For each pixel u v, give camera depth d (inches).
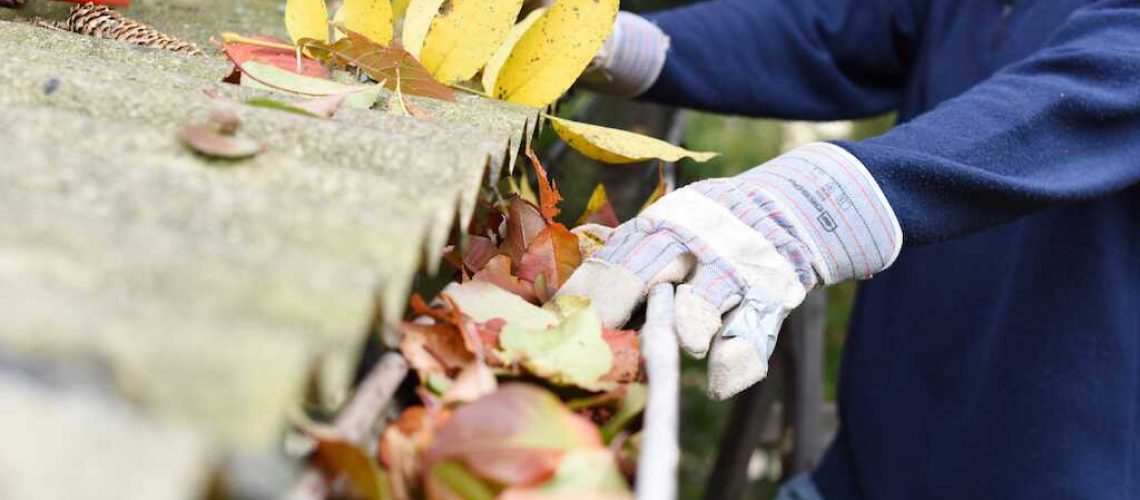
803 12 95.5
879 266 65.4
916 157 66.3
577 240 61.2
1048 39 82.6
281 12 82.0
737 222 62.1
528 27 68.2
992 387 86.4
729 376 60.1
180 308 38.1
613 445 50.9
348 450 44.1
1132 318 83.7
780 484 127.3
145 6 79.0
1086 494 83.6
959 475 88.2
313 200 49.6
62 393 32.7
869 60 98.0
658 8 108.4
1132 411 83.7
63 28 69.2
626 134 67.5
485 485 47.6
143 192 47.6
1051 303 84.4
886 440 93.0
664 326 55.3
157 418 33.6
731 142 226.5
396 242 48.1
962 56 91.8
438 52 67.8
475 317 54.9
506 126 63.2
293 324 39.9
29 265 38.5
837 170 65.3
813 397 122.4
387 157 53.7
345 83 64.6
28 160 48.1
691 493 159.9
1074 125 70.6
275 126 54.2
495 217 64.3
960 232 67.8
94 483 30.5
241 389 34.8
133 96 54.9
